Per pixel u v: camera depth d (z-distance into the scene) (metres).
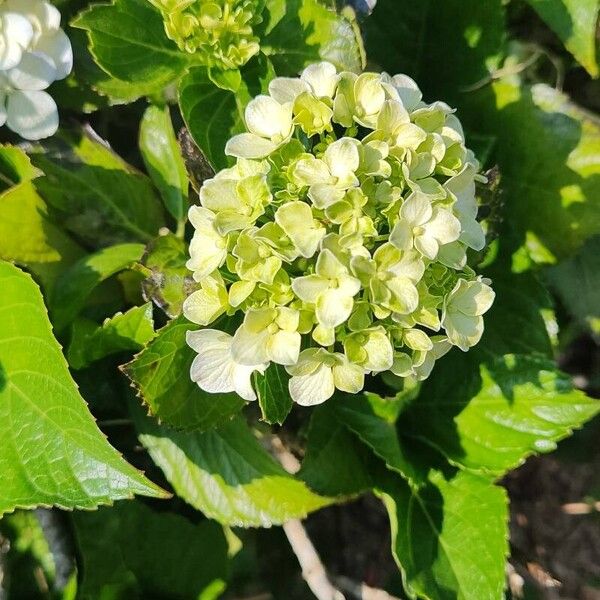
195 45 0.25
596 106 0.37
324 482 0.30
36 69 0.26
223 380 0.23
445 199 0.22
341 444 0.31
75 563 0.32
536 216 0.33
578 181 0.32
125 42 0.26
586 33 0.30
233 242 0.22
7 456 0.25
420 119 0.23
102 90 0.29
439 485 0.31
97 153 0.30
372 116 0.23
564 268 0.36
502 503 0.30
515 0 0.34
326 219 0.21
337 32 0.27
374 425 0.31
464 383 0.31
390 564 0.39
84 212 0.30
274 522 0.30
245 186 0.22
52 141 0.30
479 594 0.29
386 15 0.33
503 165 0.33
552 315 0.33
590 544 0.44
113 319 0.28
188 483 0.31
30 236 0.29
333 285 0.21
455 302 0.23
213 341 0.23
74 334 0.29
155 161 0.31
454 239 0.22
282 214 0.21
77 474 0.24
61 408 0.25
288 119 0.23
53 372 0.25
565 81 0.36
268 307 0.21
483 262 0.33
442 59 0.33
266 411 0.24
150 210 0.31
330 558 0.40
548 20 0.31
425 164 0.22
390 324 0.22
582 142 0.32
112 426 0.32
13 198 0.29
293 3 0.27
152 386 0.26
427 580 0.29
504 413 0.30
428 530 0.30
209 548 0.35
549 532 0.44
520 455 0.30
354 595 0.37
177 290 0.27
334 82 0.23
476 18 0.32
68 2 0.29
